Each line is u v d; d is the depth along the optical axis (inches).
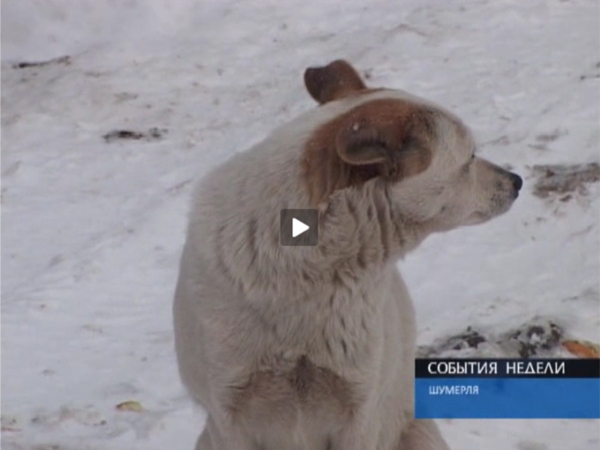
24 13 840.3
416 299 489.7
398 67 724.7
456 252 524.7
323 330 292.7
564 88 661.3
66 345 498.3
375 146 272.4
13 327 515.8
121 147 695.1
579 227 532.4
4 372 476.4
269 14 836.6
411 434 341.7
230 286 290.4
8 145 713.6
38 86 783.1
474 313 466.9
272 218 283.6
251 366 296.2
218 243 290.4
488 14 778.8
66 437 415.2
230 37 813.9
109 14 844.0
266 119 700.0
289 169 283.6
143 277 553.6
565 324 450.9
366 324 296.0
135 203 629.3
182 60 789.9
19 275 569.3
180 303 308.2
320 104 313.4
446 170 286.4
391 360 313.4
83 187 656.4
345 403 304.0
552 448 388.2
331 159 281.3
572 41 726.5
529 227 536.4
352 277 288.5
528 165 582.2
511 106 648.4
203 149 680.4
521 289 486.9
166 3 845.2
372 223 285.1
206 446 332.2
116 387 453.7
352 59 746.2
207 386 305.9
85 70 794.2
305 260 283.0
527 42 734.5
